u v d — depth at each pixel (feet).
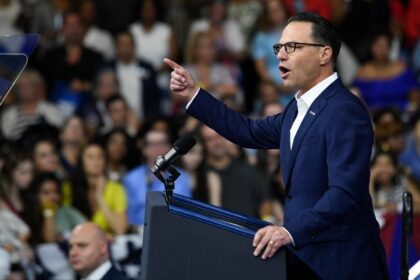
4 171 73.77
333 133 37.63
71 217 74.54
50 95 99.60
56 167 79.51
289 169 38.70
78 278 68.69
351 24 107.14
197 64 102.73
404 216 38.96
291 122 39.55
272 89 100.58
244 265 35.06
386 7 111.04
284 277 35.06
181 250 34.94
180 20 110.83
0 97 37.73
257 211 76.84
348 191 36.68
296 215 38.29
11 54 37.32
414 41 107.76
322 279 37.65
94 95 97.25
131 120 96.73
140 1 108.27
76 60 101.04
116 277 60.59
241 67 104.73
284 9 104.37
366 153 37.42
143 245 36.35
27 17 106.52
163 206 35.27
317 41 38.70
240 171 77.00
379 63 101.35
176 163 76.84
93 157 77.82
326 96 38.63
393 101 100.42
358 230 38.24
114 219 75.72
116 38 104.37
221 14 107.34
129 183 76.38
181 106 100.73
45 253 68.64
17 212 72.74
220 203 76.38
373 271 38.34
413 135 77.46
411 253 55.16
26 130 90.84
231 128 41.45
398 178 74.13
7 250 68.33
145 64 101.96
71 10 106.32
